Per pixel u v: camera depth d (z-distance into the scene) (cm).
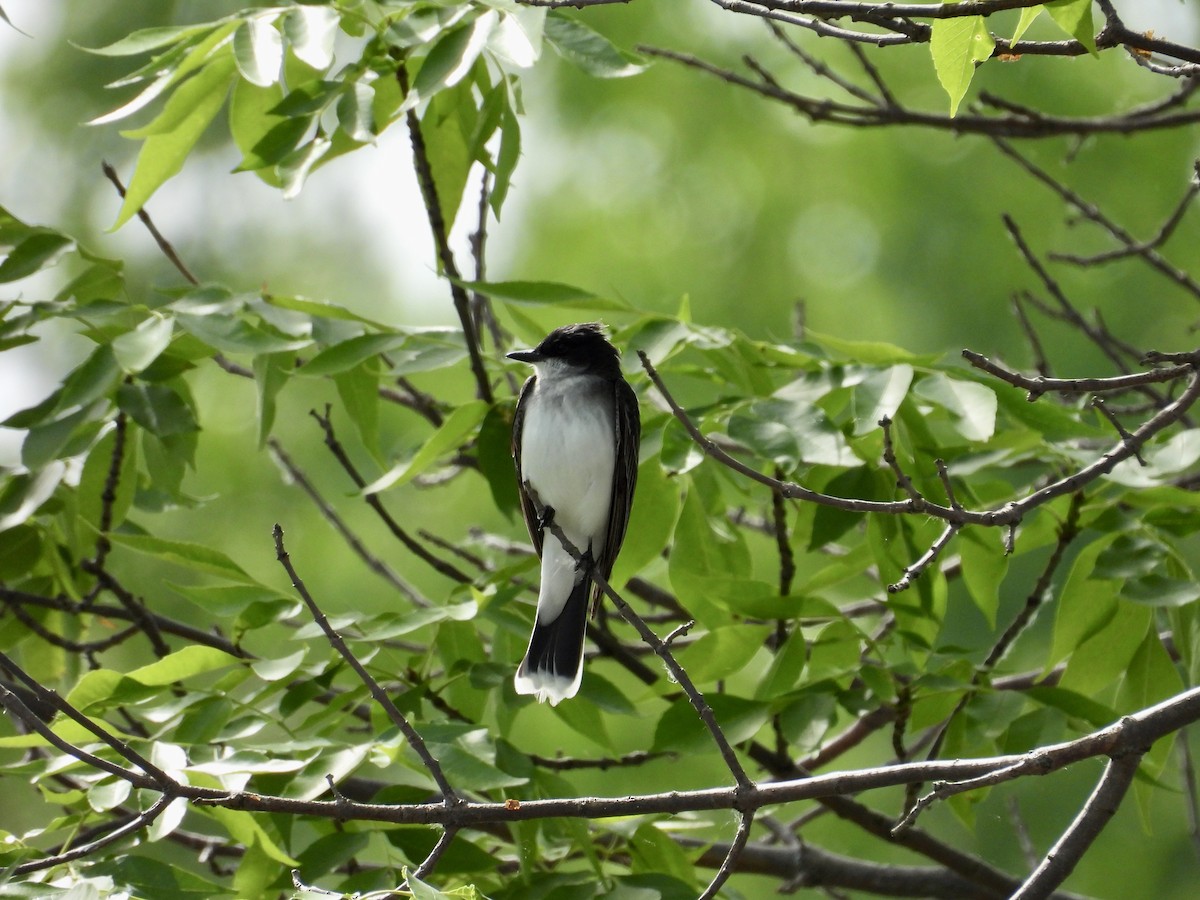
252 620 830
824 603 820
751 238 1945
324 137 833
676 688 841
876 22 645
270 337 849
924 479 848
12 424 866
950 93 621
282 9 812
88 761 611
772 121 1920
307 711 1059
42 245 916
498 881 793
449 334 962
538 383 996
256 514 1869
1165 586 774
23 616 950
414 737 644
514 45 716
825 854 1029
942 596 838
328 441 981
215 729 757
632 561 867
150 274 2055
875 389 802
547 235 2019
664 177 1981
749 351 888
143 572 1706
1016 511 645
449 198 923
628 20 1919
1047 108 1758
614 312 900
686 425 647
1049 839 1636
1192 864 1633
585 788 1583
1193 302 1781
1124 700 823
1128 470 816
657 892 718
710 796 641
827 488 853
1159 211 1812
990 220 1831
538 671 844
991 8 588
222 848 966
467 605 812
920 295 1830
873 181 1886
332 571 1844
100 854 721
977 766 644
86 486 949
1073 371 1748
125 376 888
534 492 991
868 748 1650
